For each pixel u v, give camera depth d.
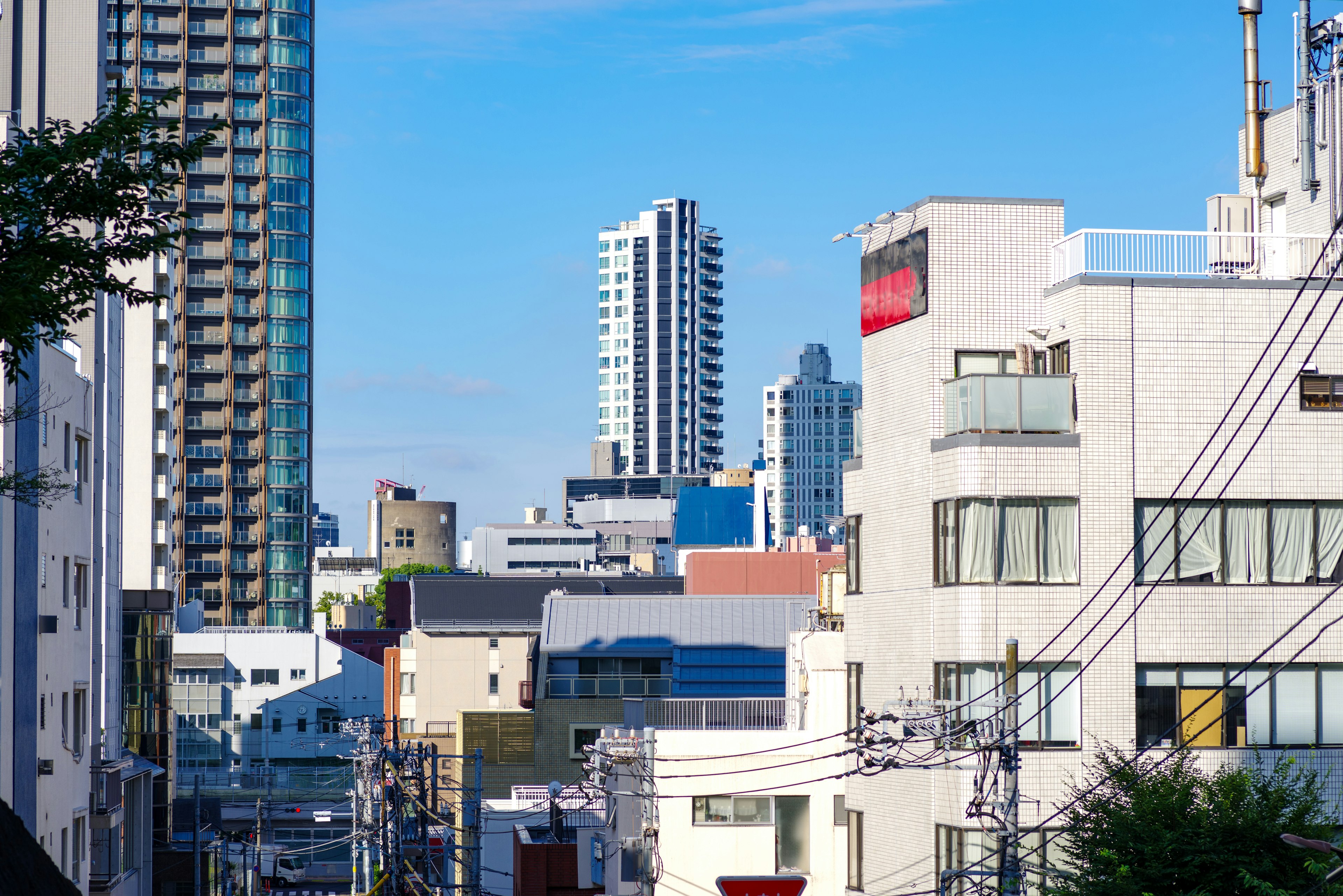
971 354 39.09
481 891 62.97
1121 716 36.31
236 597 194.38
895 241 41.34
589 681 87.69
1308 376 37.62
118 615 72.25
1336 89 39.72
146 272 116.50
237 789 145.75
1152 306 37.25
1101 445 36.94
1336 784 36.34
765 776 46.44
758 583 94.75
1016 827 31.12
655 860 45.09
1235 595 36.94
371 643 170.88
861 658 43.06
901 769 39.06
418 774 60.53
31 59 60.31
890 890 40.16
